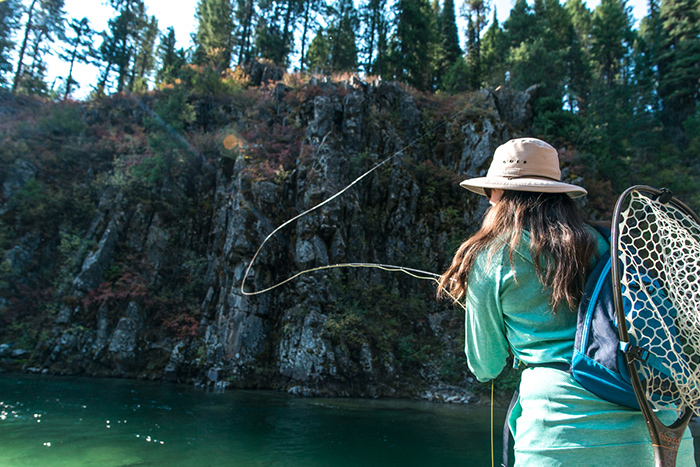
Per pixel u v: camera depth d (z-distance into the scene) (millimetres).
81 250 16609
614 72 40219
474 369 1336
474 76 34938
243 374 13797
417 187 18766
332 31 35938
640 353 937
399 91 22328
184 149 19344
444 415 10367
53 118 20984
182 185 18828
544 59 27750
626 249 1045
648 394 934
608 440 956
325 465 6211
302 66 38781
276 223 16188
